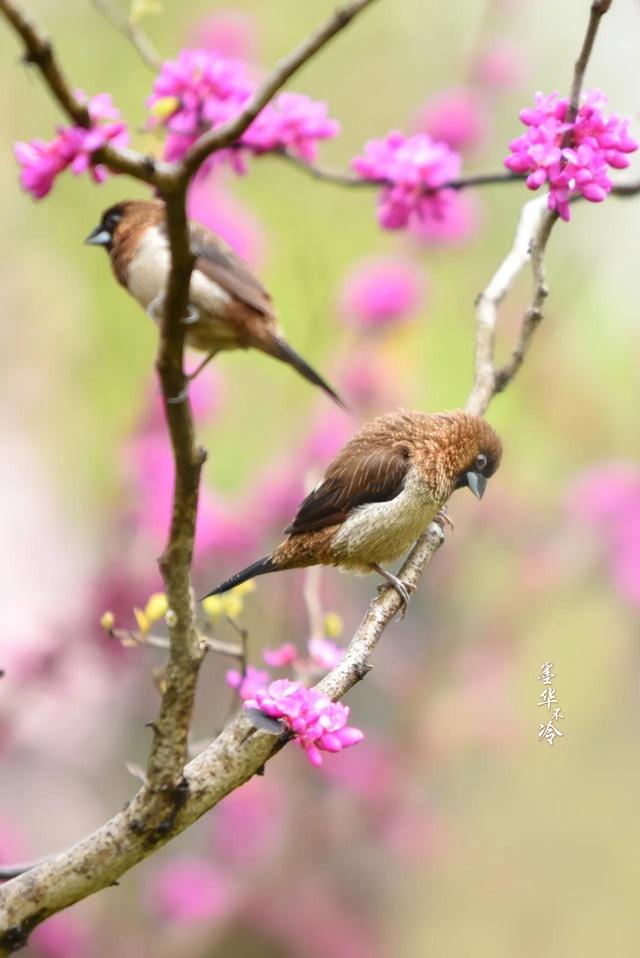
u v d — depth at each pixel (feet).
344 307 41.70
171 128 23.22
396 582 20.45
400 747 42.29
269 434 42.42
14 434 46.57
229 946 41.11
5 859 40.06
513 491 43.27
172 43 46.73
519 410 44.27
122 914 41.39
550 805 44.42
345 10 12.60
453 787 44.37
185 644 14.49
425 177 25.21
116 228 26.20
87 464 46.50
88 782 42.91
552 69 45.52
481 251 45.06
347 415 40.96
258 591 38.83
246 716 15.03
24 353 47.21
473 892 43.86
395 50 48.88
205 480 42.22
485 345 22.54
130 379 46.52
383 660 42.83
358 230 46.80
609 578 42.50
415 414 23.30
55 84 12.47
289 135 24.95
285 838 42.04
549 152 18.62
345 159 48.24
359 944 41.86
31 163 14.25
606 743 44.21
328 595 39.32
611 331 46.73
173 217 13.10
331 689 16.58
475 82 40.98
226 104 23.36
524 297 44.50
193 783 14.93
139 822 14.84
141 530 39.42
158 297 25.52
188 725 14.75
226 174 42.34
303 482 39.45
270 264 44.78
